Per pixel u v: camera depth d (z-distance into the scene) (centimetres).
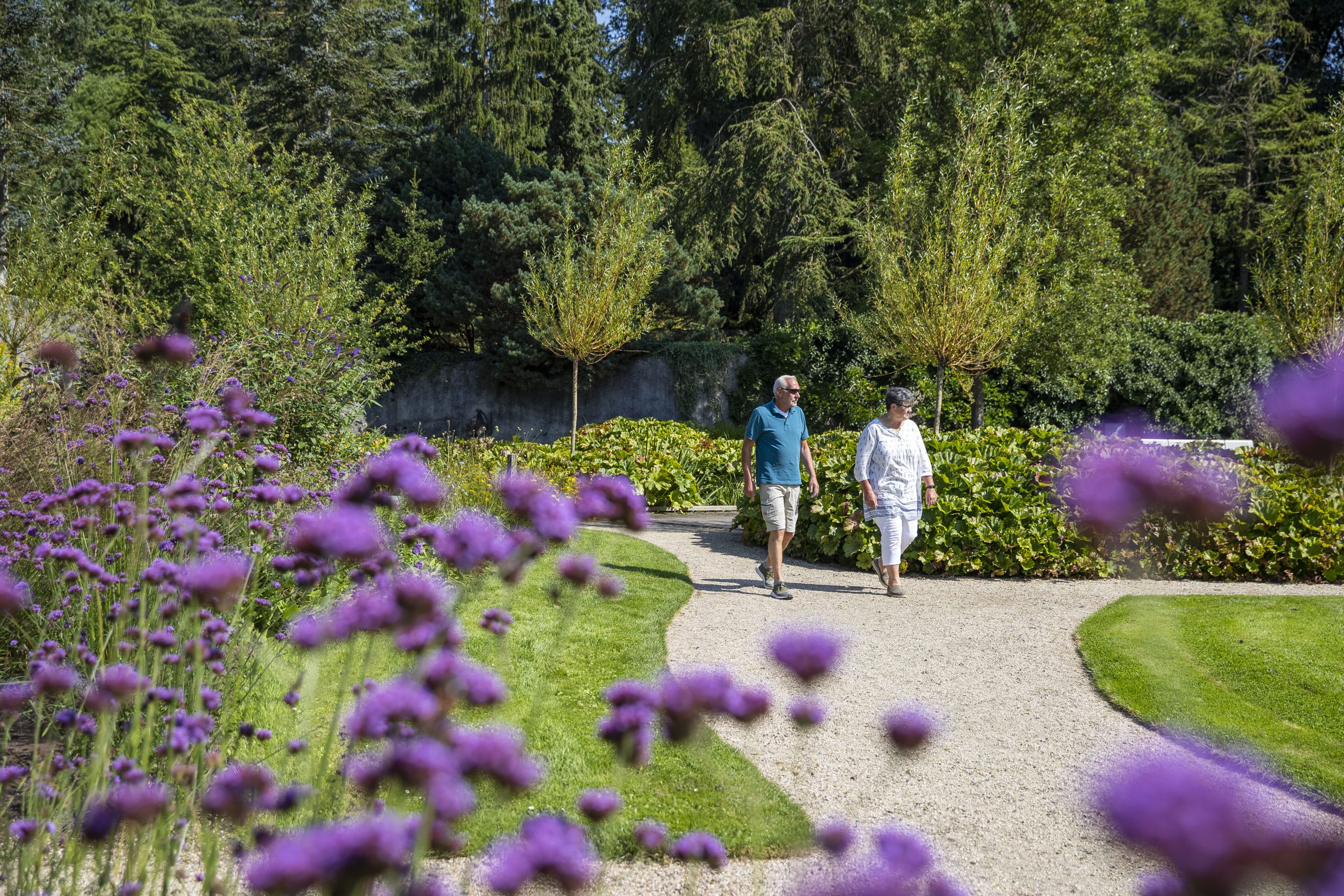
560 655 479
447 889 128
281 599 324
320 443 712
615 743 127
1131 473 69
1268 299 1118
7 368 723
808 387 2181
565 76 2959
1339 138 1133
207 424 209
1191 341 2056
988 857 293
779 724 410
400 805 127
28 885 163
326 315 1023
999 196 1196
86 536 295
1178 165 2595
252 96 2570
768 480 684
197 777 175
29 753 265
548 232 2239
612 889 256
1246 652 516
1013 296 1248
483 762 103
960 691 469
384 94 2669
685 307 2327
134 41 3155
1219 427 2034
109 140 1603
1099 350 1513
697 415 2241
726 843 285
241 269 1107
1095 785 41
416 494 152
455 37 2872
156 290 1433
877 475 704
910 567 815
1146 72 1792
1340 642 539
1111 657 516
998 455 830
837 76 2419
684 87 2469
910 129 1543
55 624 288
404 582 126
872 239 1330
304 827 154
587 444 1336
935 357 1205
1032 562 784
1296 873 33
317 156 2477
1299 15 3159
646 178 1552
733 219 2242
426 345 2550
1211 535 766
